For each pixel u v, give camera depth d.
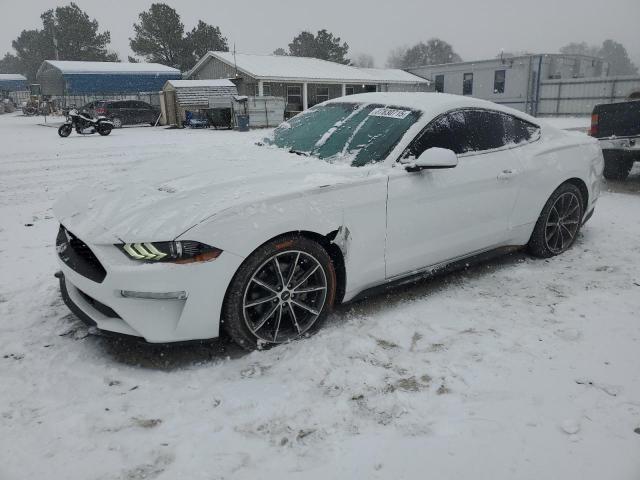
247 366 2.67
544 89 28.97
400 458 2.02
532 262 4.25
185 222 2.49
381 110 3.67
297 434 2.16
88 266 2.63
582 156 4.38
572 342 2.90
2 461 2.00
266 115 23.44
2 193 7.48
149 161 3.70
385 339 2.95
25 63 66.88
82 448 2.08
